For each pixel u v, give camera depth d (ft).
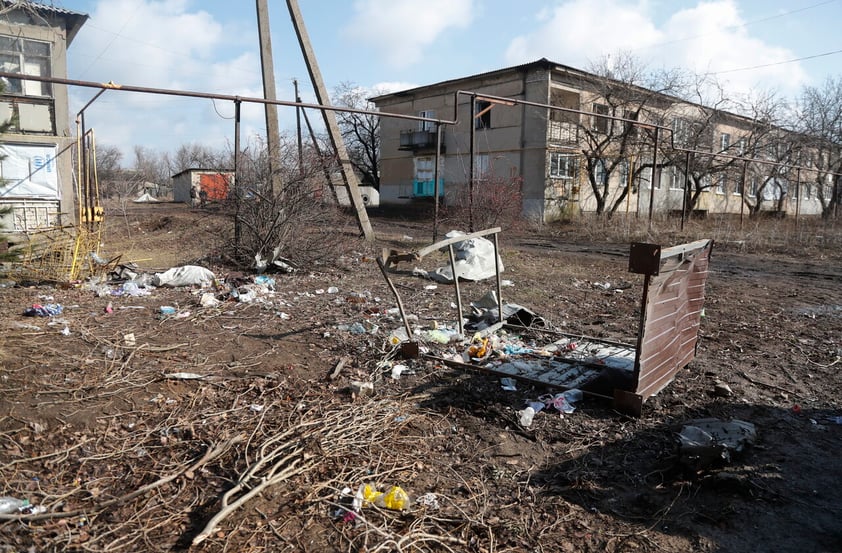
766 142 85.25
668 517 9.61
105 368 14.94
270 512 9.50
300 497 9.92
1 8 24.06
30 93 42.93
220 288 26.22
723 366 17.03
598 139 86.79
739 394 14.76
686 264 15.20
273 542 8.80
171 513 9.48
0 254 18.35
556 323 22.24
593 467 11.13
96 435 11.88
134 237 54.03
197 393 13.98
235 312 21.62
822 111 87.25
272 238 32.17
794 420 13.35
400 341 17.58
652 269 12.41
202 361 16.02
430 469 11.05
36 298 22.82
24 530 8.91
